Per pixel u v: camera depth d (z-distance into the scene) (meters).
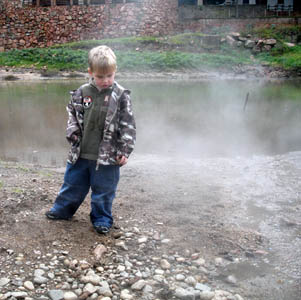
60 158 5.83
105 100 2.74
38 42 28.23
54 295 2.16
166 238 2.92
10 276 2.31
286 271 2.55
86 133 2.80
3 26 27.98
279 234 3.09
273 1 31.62
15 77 20.06
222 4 31.52
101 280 2.33
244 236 3.00
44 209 3.21
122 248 2.71
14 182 3.96
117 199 3.74
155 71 21.81
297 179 4.57
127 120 2.78
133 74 21.03
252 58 24.42
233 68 22.59
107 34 28.48
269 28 27.75
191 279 2.39
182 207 3.60
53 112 9.84
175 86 16.36
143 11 28.33
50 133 7.58
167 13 28.45
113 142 2.80
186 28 28.67
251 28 28.00
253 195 4.00
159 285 2.33
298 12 29.67
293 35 27.09
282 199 3.89
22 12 27.95
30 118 9.02
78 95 2.80
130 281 2.33
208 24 28.55
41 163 5.50
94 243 2.75
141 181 4.45
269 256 2.73
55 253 2.58
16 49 26.03
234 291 2.32
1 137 7.23
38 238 2.74
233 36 26.25
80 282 2.31
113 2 29.77
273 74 21.80
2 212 3.08
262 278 2.47
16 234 2.76
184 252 2.73
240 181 4.49
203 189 4.17
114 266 2.50
